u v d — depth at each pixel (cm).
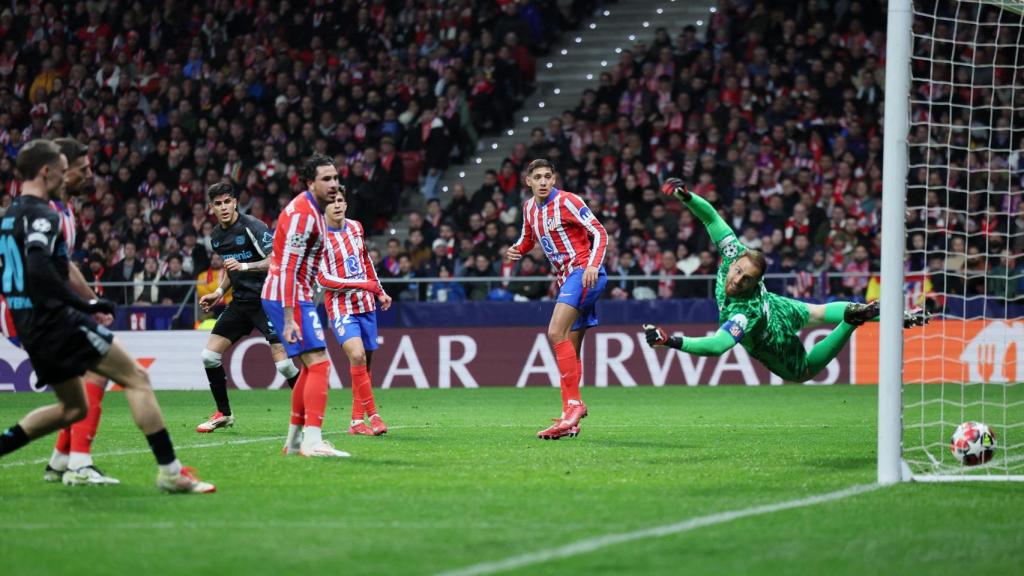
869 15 4306
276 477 1424
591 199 3944
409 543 1014
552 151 4144
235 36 4853
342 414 2570
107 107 4716
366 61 4697
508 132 4662
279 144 4412
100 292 3850
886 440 1377
